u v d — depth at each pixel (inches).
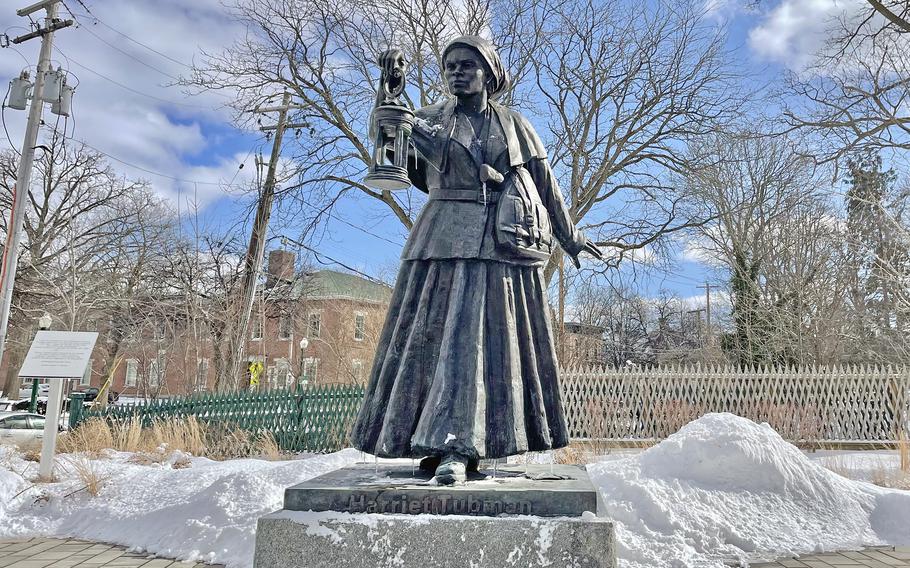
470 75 148.9
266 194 869.8
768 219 952.3
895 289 705.6
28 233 1342.3
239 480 319.9
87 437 519.8
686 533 267.6
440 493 119.3
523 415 139.4
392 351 143.6
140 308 1246.9
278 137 877.2
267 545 116.0
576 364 1144.2
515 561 112.0
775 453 321.4
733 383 639.1
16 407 1107.9
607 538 112.3
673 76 897.5
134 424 554.6
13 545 285.1
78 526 316.2
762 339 914.1
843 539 280.4
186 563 253.9
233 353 849.5
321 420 628.7
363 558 113.4
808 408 616.4
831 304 903.1
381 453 135.9
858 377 626.8
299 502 120.7
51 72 721.6
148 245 1473.9
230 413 638.5
